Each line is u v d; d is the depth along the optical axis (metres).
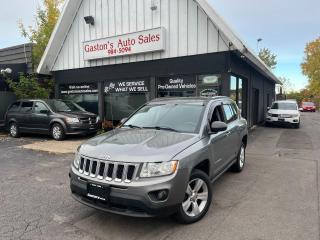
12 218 4.60
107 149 4.13
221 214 4.68
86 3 14.09
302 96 69.00
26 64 16.75
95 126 12.80
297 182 6.37
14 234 4.09
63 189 5.98
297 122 17.22
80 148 4.53
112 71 13.61
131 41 12.50
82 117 12.16
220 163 5.48
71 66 15.05
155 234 4.04
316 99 58.59
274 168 7.58
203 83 11.15
